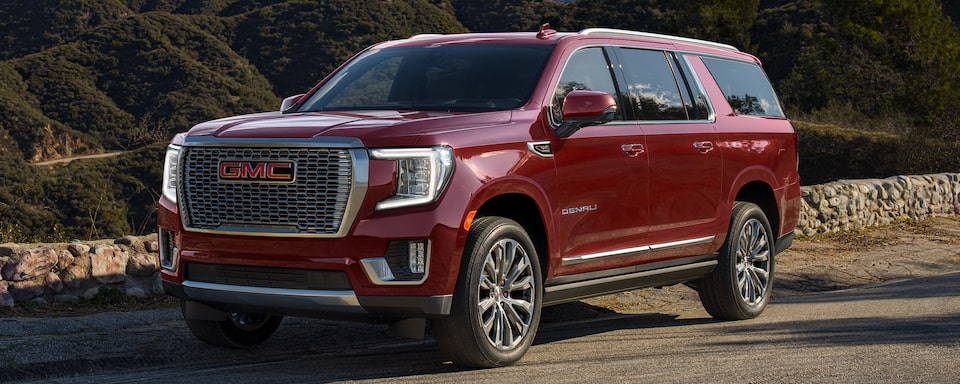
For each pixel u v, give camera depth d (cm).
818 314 711
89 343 543
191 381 468
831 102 4022
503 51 571
